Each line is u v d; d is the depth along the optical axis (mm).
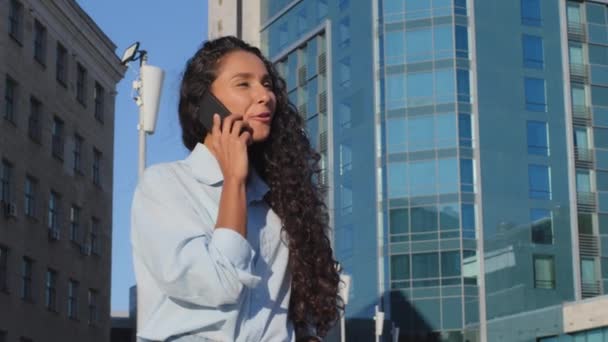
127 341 66500
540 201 51531
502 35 52594
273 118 2576
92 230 45156
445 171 50906
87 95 45094
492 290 49875
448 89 51500
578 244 51406
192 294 2133
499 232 50594
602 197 52344
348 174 53312
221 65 2443
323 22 56031
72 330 41969
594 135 53062
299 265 2412
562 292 50562
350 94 53812
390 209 51156
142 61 16891
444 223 50438
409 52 52094
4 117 37062
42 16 40625
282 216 2451
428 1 52281
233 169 2230
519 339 47375
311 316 2447
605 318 42969
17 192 37750
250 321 2268
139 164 16344
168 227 2215
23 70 38844
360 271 51875
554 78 53000
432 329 49719
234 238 2145
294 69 58094
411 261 50469
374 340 50156
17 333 36906
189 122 2506
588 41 53875
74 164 43406
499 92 52000
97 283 45031
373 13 53094
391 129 51719
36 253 39000
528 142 52031
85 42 44750
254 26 61781
